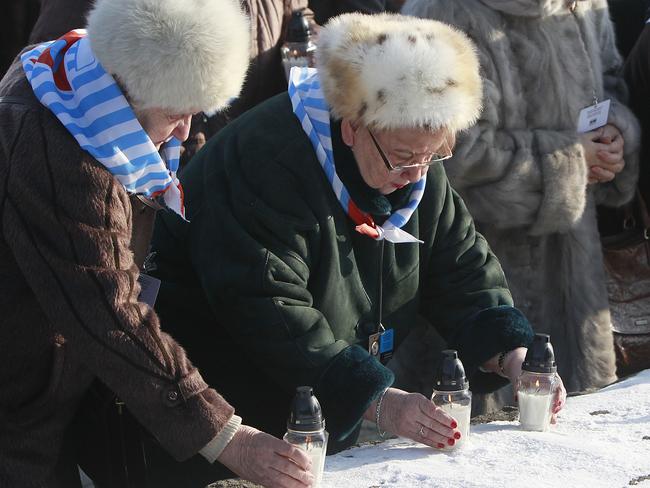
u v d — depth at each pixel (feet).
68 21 22.09
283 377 16.56
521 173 22.85
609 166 24.44
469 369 18.07
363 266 17.79
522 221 23.30
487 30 22.80
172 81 13.08
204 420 13.83
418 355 23.67
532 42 23.22
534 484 14.52
